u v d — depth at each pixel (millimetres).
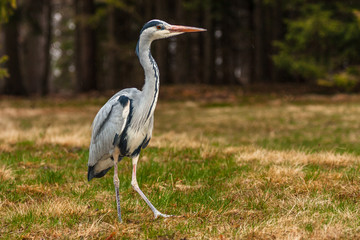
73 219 5730
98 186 7500
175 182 7738
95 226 5438
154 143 11672
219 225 5461
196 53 40750
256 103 27359
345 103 25578
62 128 15320
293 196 6582
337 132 15219
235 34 41219
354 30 27609
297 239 4742
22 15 34250
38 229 5391
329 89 31859
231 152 10508
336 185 7062
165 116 22047
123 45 36812
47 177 7824
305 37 28844
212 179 7918
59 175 7996
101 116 5906
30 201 6625
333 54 29844
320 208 5980
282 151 10180
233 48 43281
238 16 40625
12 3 15883
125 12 37469
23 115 22047
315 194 6621
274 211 5988
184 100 29781
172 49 46062
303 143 12875
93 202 6539
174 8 40438
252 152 10258
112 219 5793
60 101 30594
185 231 5293
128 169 8734
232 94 31406
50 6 41312
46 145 11188
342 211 5828
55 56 65062
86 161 9438
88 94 34531
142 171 8344
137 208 6258
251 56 41344
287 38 29891
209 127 17719
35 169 8641
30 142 11562
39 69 46719
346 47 29531
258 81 36812
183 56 37406
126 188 7371
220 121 19719
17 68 35250
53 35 57812
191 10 37688
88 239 5141
